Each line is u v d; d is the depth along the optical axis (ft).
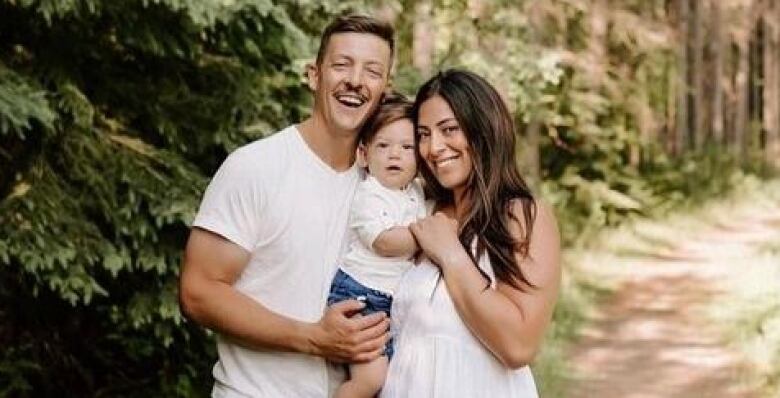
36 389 18.78
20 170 16.46
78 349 19.31
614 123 60.44
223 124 18.54
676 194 61.26
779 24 92.27
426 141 10.32
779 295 33.76
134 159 17.21
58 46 17.34
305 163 10.27
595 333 33.17
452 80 10.24
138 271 17.58
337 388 10.53
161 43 17.42
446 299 10.09
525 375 10.57
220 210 10.08
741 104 87.04
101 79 18.22
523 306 9.97
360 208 10.34
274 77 19.72
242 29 17.98
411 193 10.79
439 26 34.04
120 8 16.80
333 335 9.96
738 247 50.14
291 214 10.09
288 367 10.28
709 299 38.14
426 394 10.02
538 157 46.52
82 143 16.97
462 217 10.48
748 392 26.25
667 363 29.45
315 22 21.84
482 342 10.09
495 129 10.14
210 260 10.09
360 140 10.64
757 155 85.51
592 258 44.78
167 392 18.97
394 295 10.37
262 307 10.03
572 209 50.44
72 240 16.03
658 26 65.57
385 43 10.27
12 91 14.65
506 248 10.03
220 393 10.50
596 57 54.49
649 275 43.24
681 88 75.66
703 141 80.69
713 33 84.58
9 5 16.84
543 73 34.63
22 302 17.93
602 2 55.21
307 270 10.19
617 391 26.68
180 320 17.25
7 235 15.30
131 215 16.78
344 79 10.09
